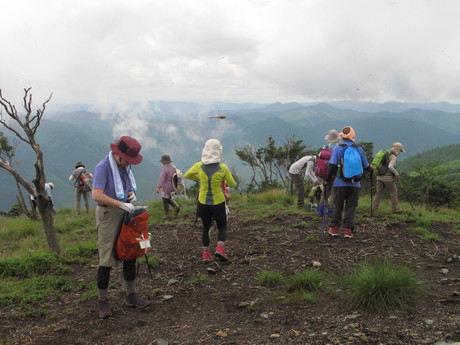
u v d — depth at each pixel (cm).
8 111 610
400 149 944
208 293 466
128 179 414
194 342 344
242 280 500
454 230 735
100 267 403
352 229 676
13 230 999
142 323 392
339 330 337
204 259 578
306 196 1170
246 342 334
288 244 648
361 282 393
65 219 1125
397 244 625
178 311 419
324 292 431
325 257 567
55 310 439
